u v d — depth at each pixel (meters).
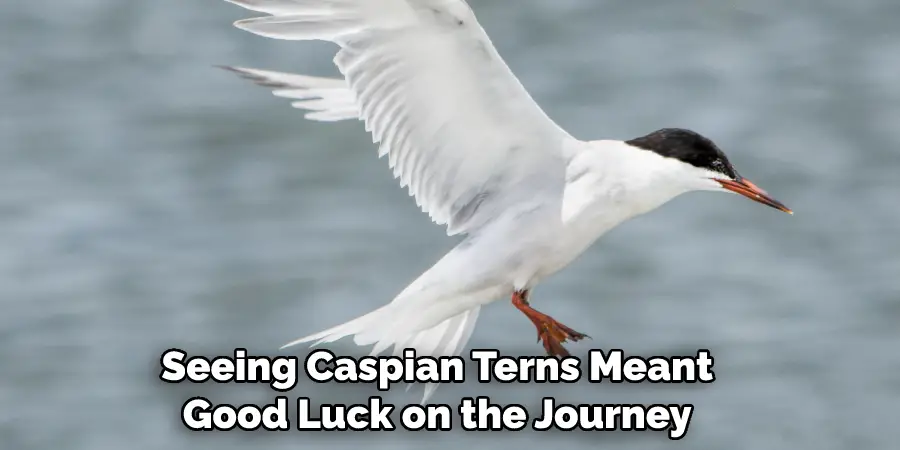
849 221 18.09
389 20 8.00
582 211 8.22
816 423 13.98
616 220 8.30
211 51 23.78
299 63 22.98
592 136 20.84
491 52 8.00
